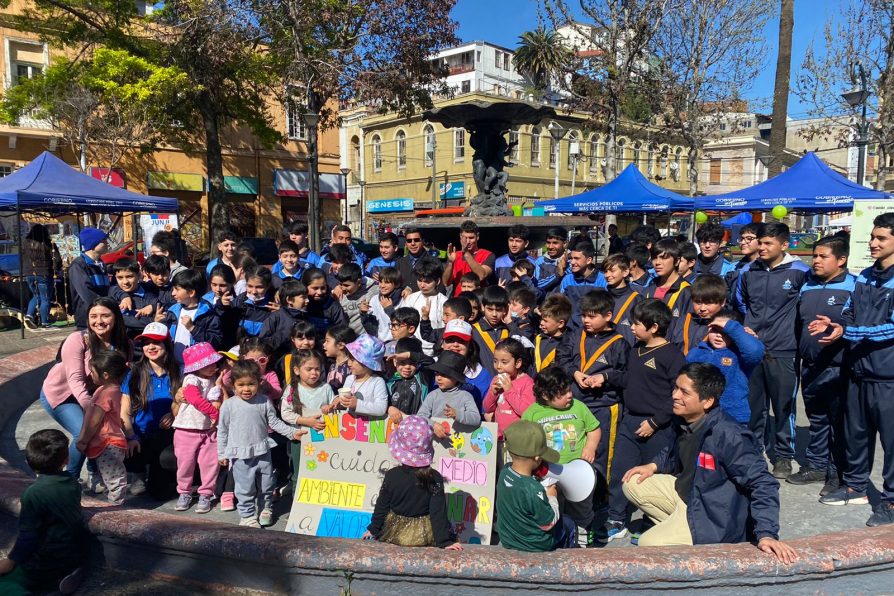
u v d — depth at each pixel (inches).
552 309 165.8
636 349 154.5
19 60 914.7
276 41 718.5
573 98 815.1
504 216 431.8
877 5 693.3
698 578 113.1
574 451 142.4
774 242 185.9
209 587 127.6
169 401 181.3
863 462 167.8
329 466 150.6
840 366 170.9
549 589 114.2
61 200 442.9
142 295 220.7
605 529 149.4
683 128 868.0
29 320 466.9
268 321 198.4
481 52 1994.3
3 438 233.5
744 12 795.4
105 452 167.8
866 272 160.7
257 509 164.7
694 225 621.3
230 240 258.5
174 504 178.2
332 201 1250.6
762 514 119.2
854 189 404.8
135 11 751.1
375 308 229.1
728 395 154.7
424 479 125.1
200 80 746.8
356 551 118.6
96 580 133.4
